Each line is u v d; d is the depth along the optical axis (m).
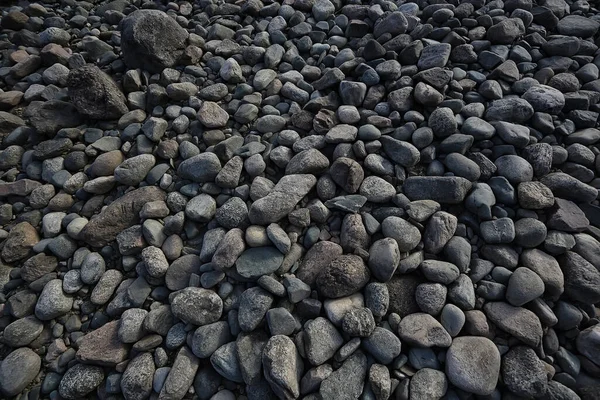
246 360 1.34
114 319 1.54
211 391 1.36
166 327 1.47
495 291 1.46
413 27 2.29
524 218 1.61
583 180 1.73
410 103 1.92
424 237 1.58
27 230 1.72
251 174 1.79
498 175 1.71
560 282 1.46
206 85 2.15
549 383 1.33
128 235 1.65
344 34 2.39
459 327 1.39
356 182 1.68
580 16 2.33
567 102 1.92
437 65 2.05
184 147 1.87
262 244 1.55
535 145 1.76
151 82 2.14
